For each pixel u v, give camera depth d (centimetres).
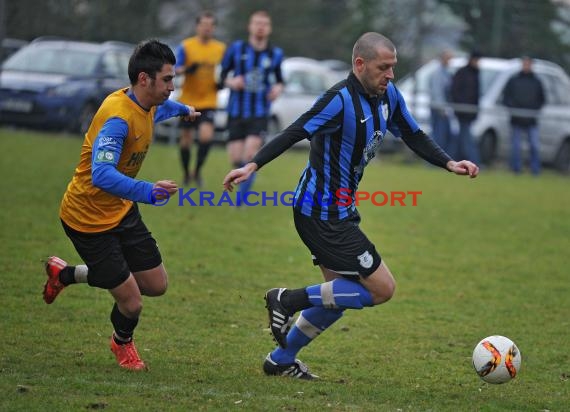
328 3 9881
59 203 4050
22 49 6956
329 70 7575
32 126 6750
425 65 7519
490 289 3100
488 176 6412
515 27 8194
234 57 4266
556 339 2506
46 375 1898
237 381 1944
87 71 6738
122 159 1898
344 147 1927
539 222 4528
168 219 3959
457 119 6531
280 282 3000
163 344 2248
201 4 10138
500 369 1928
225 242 3566
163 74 1852
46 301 2059
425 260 3516
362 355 2261
